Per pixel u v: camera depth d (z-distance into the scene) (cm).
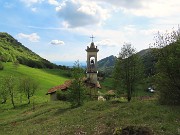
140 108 3909
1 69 17138
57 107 6234
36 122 5072
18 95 11212
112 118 3706
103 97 7381
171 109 3591
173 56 3906
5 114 7856
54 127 4138
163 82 4038
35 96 11406
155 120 3206
